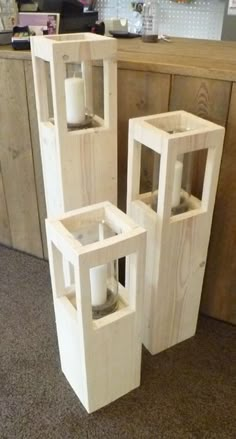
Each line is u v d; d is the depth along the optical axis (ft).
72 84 3.66
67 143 3.65
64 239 3.11
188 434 3.70
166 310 4.26
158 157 3.84
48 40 3.36
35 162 5.23
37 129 4.92
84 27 5.16
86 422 3.79
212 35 7.05
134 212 4.01
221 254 4.51
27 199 5.63
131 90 4.17
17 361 4.42
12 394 4.05
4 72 4.68
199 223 3.88
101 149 3.88
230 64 3.92
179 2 6.93
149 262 4.00
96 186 4.09
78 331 3.37
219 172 4.06
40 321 4.95
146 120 3.66
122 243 3.10
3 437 3.67
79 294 3.10
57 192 4.10
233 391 4.10
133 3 6.63
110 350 3.57
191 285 4.27
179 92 3.95
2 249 6.30
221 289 4.73
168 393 4.07
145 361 4.42
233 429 3.75
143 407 3.93
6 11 4.84
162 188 3.48
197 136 3.37
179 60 4.05
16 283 5.58
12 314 5.06
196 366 4.37
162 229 3.68
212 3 6.79
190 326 4.63
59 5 5.09
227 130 3.88
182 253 3.97
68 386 4.13
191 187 4.28
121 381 3.91
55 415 3.85
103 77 3.96
